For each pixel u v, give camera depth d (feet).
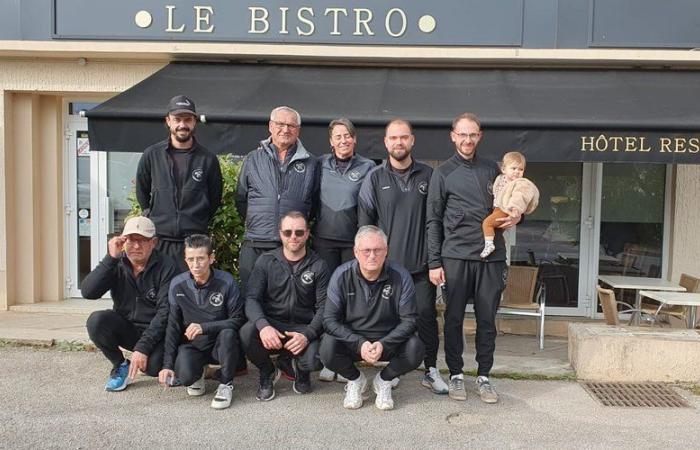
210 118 19.26
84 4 25.26
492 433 13.79
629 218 26.32
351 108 20.25
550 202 26.35
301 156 16.31
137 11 25.22
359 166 16.57
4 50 24.36
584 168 26.07
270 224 16.10
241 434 13.50
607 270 26.43
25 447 12.71
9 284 25.98
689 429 14.17
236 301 15.44
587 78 23.81
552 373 18.10
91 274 15.39
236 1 25.03
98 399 15.35
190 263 14.78
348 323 15.15
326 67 25.17
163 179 16.43
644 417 14.89
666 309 23.18
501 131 18.83
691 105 20.56
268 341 14.58
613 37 24.67
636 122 18.47
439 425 14.16
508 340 23.17
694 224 25.52
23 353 19.04
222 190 17.43
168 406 14.99
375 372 17.70
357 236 14.37
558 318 25.98
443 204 15.52
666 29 24.56
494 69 24.95
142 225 15.19
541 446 13.16
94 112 19.52
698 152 18.53
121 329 15.69
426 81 23.65
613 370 17.62
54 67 25.46
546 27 24.79
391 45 25.04
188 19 25.16
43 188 27.02
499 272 15.58
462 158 15.53
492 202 15.37
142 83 22.84
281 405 15.21
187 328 14.92
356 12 24.94
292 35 25.12
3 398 15.33
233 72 24.43
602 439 13.56
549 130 18.69
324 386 16.67
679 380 17.40
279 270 15.49
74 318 24.62
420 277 15.96
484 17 24.82
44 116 26.89
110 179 27.73
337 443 13.14
